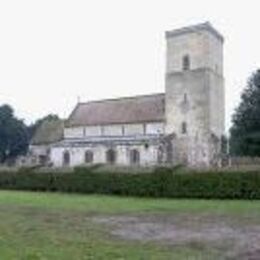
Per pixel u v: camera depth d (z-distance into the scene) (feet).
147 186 134.72
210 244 51.78
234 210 91.61
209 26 242.17
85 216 80.94
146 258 42.73
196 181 128.06
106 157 250.57
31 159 299.99
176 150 242.17
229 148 252.62
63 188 153.79
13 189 166.40
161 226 67.67
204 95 238.27
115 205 104.32
